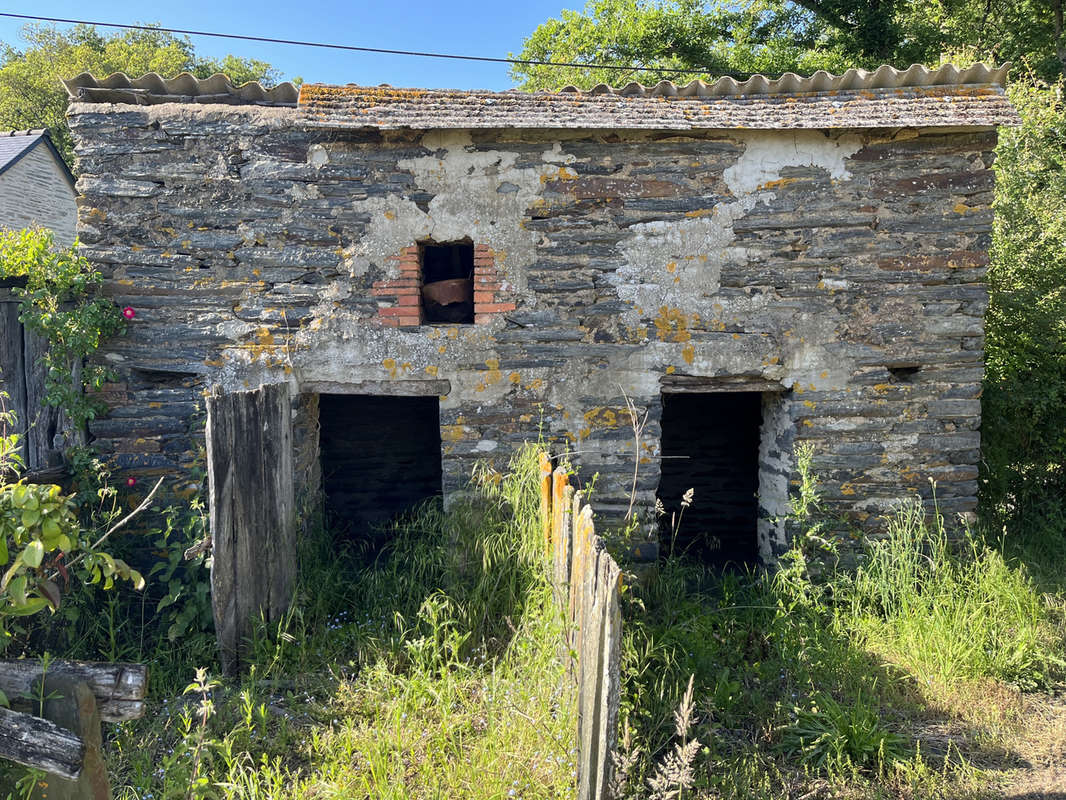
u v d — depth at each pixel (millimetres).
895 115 5238
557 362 5512
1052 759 3766
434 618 4336
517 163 5395
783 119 5281
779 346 5523
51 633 4574
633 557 5582
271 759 3613
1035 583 5543
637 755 3418
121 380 5465
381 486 8141
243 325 5391
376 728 3715
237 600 4406
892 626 4957
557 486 4258
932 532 5668
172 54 26000
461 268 6387
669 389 5707
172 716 3961
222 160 5309
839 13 15820
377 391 5523
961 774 3621
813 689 4258
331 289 5402
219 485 4270
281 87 5469
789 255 5504
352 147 5336
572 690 3451
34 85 23547
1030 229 7172
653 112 5391
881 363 5562
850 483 5645
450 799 3250
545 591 4410
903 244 5484
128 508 5457
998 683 4402
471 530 4953
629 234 5465
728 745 3838
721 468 7855
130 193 5301
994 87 5531
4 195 14344
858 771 3684
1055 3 14523
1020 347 6871
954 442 5641
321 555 5551
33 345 5285
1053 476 7020
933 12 15961
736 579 5785
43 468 5113
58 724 2293
